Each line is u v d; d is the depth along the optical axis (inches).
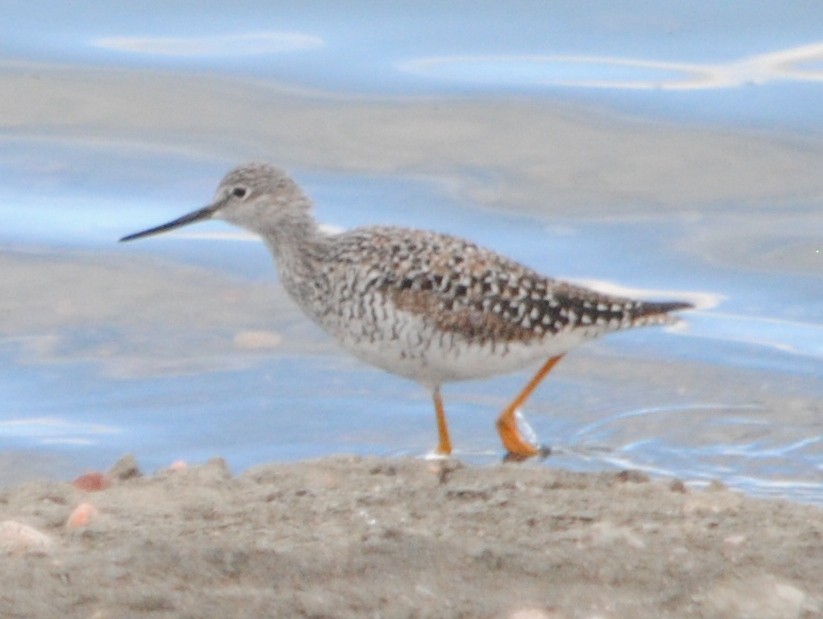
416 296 446.6
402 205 651.5
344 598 300.7
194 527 341.7
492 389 530.9
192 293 594.6
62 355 544.1
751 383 524.7
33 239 627.5
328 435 493.0
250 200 490.6
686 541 328.2
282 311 582.6
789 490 441.7
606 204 656.4
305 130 705.0
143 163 683.4
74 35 786.8
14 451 478.6
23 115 719.1
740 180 667.4
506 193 661.9
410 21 791.1
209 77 748.0
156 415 504.4
